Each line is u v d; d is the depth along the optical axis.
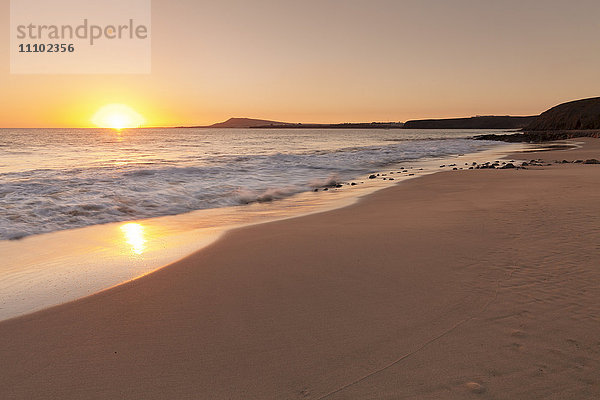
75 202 9.78
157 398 2.57
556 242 5.51
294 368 2.85
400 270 4.74
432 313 3.60
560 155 26.88
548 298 3.77
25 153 30.30
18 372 2.88
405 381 2.65
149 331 3.45
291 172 17.94
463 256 5.14
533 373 2.66
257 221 8.30
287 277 4.66
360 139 75.31
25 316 3.79
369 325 3.43
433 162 23.86
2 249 6.28
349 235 6.52
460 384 2.59
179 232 7.39
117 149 36.75
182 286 4.49
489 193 10.38
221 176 15.83
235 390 2.63
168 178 14.62
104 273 5.05
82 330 3.49
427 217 7.69
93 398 2.59
